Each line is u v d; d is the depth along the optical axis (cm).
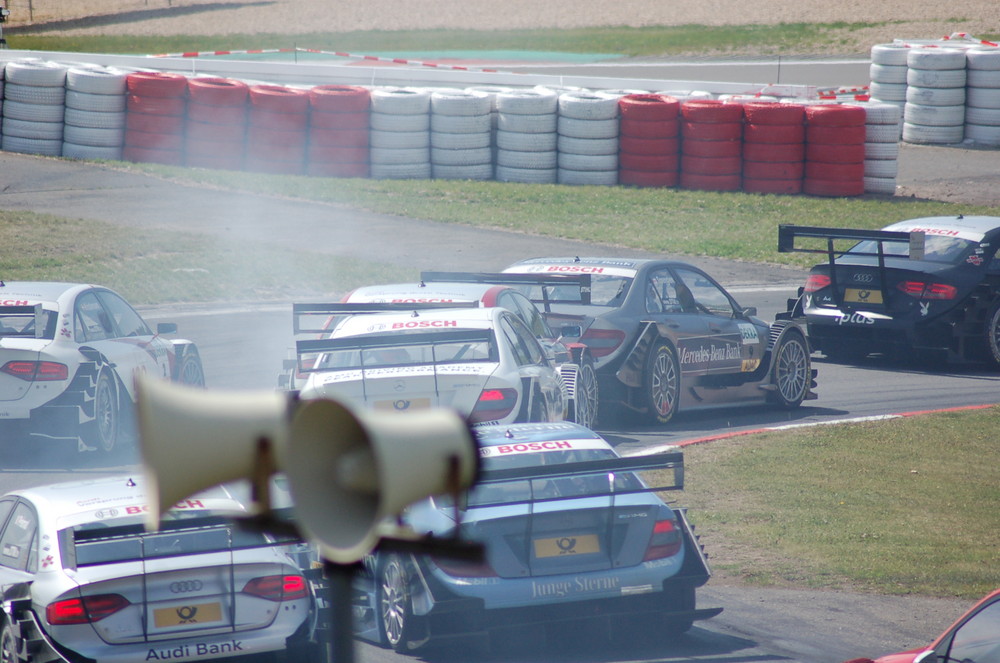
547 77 13688
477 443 323
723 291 5106
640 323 4553
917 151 13425
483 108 11300
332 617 336
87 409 4128
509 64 19225
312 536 318
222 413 323
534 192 10844
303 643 2183
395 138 11112
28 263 7550
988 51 13562
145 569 2080
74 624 2038
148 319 6612
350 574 324
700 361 4781
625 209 10288
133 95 11088
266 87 11288
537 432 2608
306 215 9744
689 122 11100
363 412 323
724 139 11050
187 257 8119
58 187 10025
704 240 9331
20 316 4134
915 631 2533
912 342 5781
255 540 2150
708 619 2617
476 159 11325
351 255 8538
